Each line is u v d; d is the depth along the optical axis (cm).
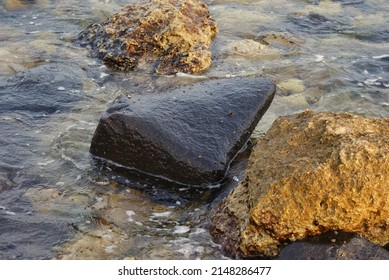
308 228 229
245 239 233
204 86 286
